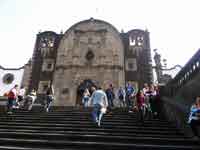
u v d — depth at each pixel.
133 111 16.16
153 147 7.83
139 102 13.84
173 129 10.99
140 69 36.31
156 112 14.46
